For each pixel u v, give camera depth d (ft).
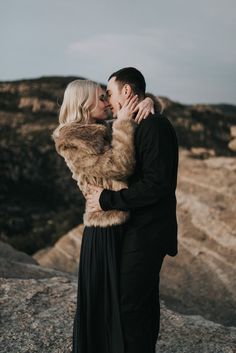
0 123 244.83
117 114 9.83
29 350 13.05
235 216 35.37
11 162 183.62
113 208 9.16
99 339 9.70
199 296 28.32
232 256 31.96
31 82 326.44
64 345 13.34
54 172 184.96
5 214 139.03
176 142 9.70
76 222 80.64
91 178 9.32
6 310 15.33
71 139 9.21
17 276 22.35
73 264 37.52
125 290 9.29
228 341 14.32
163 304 17.38
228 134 272.31
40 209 152.25
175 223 9.87
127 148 9.04
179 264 32.58
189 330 14.90
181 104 311.27
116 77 9.92
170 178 9.12
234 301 27.22
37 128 239.71
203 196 38.91
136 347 9.33
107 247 9.34
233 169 43.75
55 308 15.76
